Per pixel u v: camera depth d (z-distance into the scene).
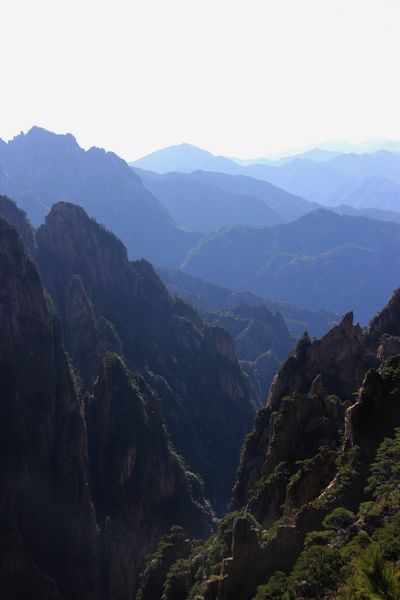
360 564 22.64
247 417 175.25
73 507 92.88
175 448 136.50
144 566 94.38
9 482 86.06
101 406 112.00
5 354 97.88
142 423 113.69
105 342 147.25
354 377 80.75
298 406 70.31
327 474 56.53
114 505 101.00
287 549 48.41
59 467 95.00
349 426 57.25
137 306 178.00
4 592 76.38
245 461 83.69
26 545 85.00
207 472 141.38
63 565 88.94
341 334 83.75
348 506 48.91
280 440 69.44
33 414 95.69
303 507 50.19
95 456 107.38
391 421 54.81
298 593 39.81
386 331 93.00
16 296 101.94
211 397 171.50
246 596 47.47
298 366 85.06
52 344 104.75
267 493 64.31
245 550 49.09
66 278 165.75
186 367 173.62
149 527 101.69
